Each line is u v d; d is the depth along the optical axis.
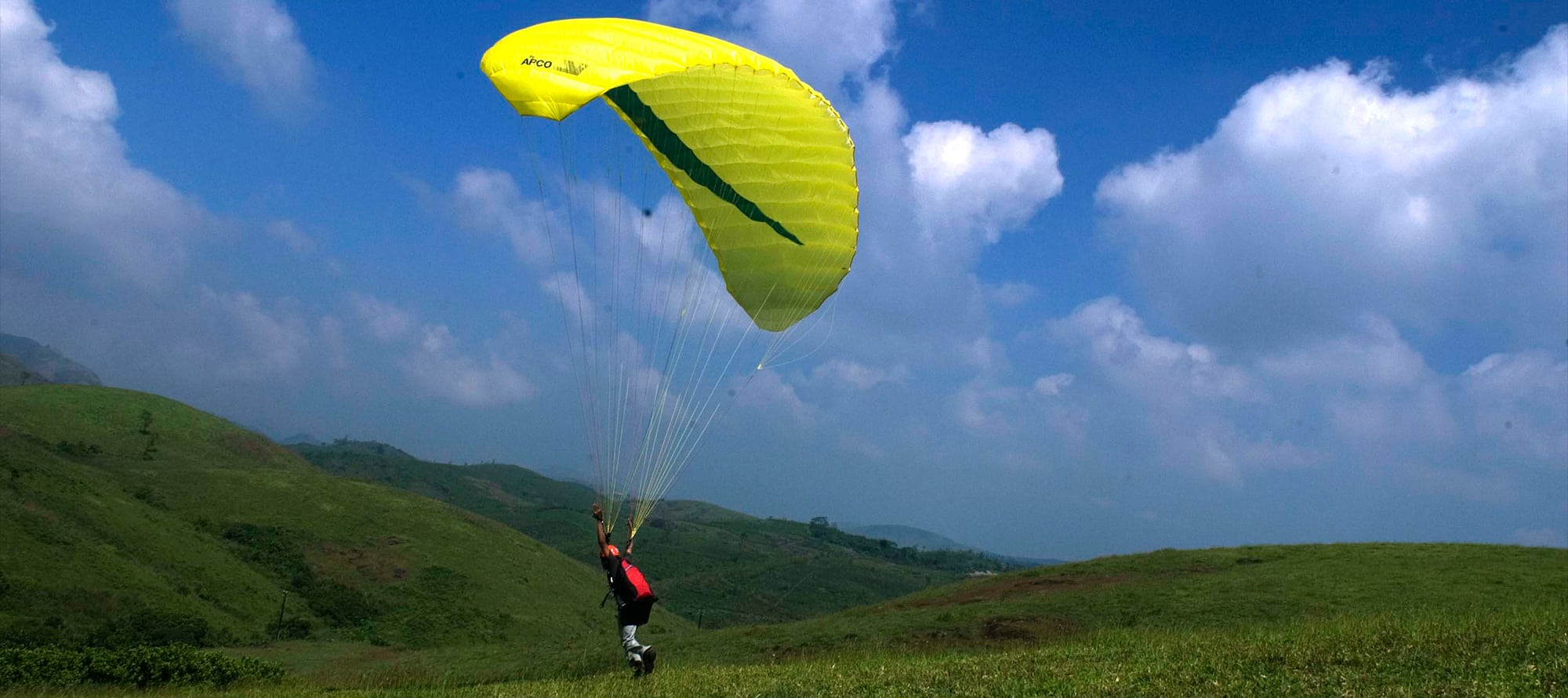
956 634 26.72
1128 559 38.47
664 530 183.50
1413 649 10.52
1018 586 35.88
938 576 163.25
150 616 59.19
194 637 58.94
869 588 142.75
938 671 10.94
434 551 90.62
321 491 98.69
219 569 73.44
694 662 26.22
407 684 23.59
